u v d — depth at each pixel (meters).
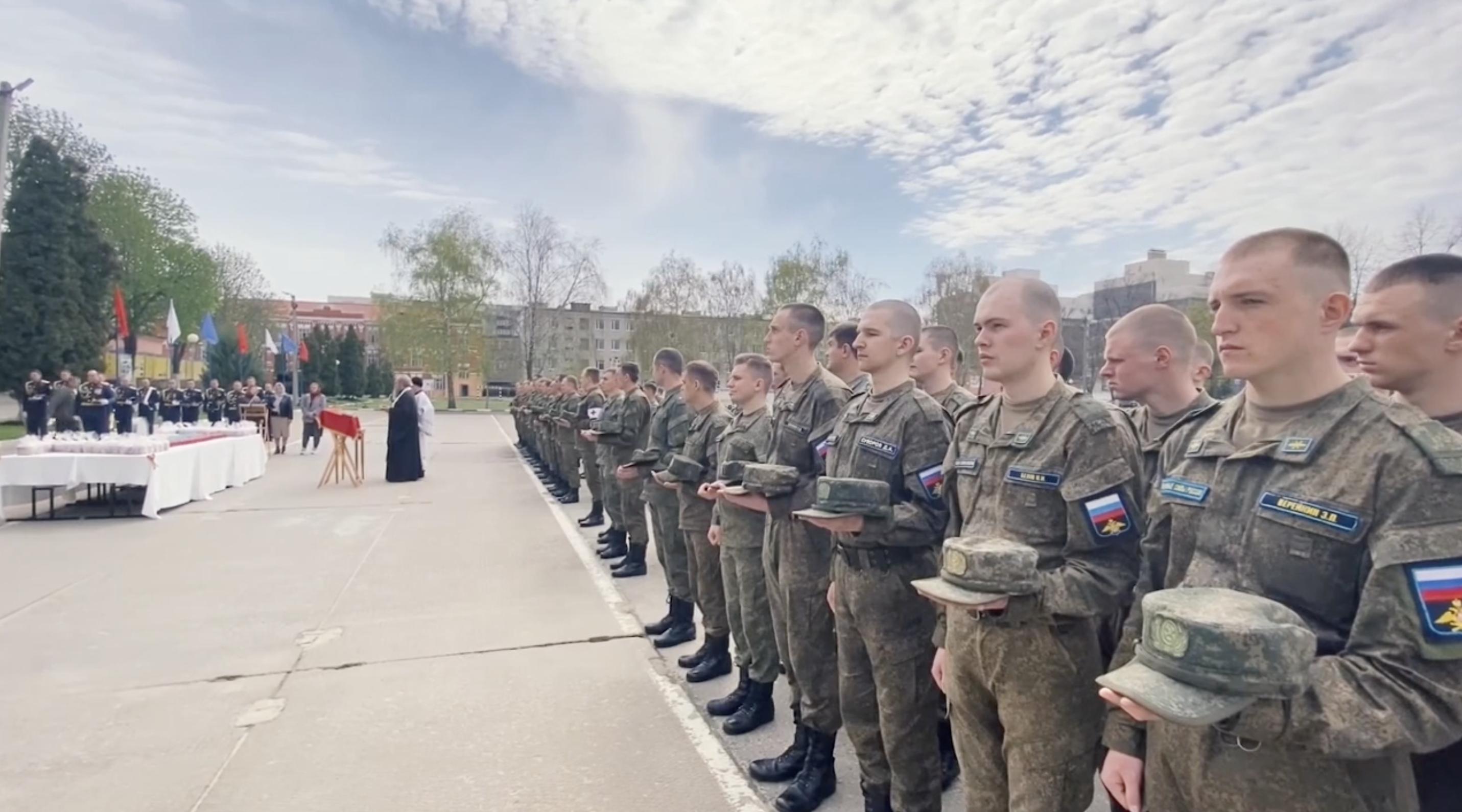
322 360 60.09
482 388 66.31
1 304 29.48
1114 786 1.69
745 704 3.76
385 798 3.04
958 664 2.12
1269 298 1.45
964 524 2.29
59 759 3.35
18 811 2.94
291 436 24.64
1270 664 1.12
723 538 3.76
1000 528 2.13
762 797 3.07
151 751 3.42
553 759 3.36
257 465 13.25
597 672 4.37
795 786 3.01
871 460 2.73
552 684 4.18
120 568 6.70
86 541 7.81
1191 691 1.16
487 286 46.25
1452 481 1.25
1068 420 2.08
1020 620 1.94
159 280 41.25
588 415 9.05
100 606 5.61
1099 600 1.88
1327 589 1.35
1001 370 2.17
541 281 48.34
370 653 4.65
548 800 3.03
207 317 31.33
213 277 44.16
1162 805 1.56
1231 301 1.49
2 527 8.54
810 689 3.04
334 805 2.98
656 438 5.95
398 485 12.46
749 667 3.75
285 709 3.85
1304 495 1.39
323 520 9.12
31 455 8.68
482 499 10.93
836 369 4.21
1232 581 1.47
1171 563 1.66
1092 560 1.95
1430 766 1.72
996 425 2.28
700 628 5.32
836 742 3.65
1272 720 1.20
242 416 18.53
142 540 7.88
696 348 48.38
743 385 4.06
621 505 7.18
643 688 4.14
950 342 3.93
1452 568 1.20
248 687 4.12
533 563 7.05
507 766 3.29
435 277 44.78
